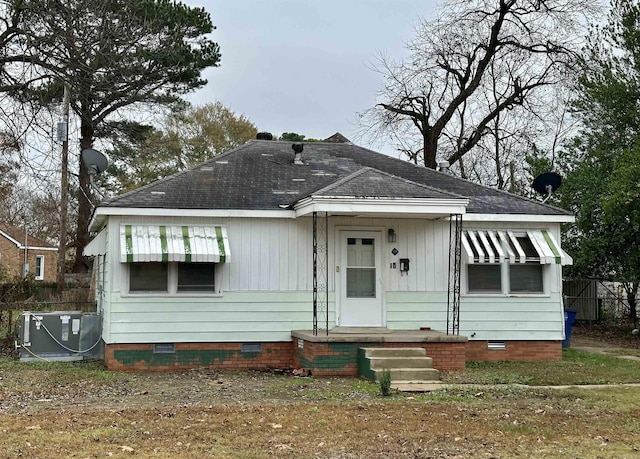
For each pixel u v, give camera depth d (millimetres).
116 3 27328
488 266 17844
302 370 15625
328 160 20547
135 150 36094
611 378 14656
